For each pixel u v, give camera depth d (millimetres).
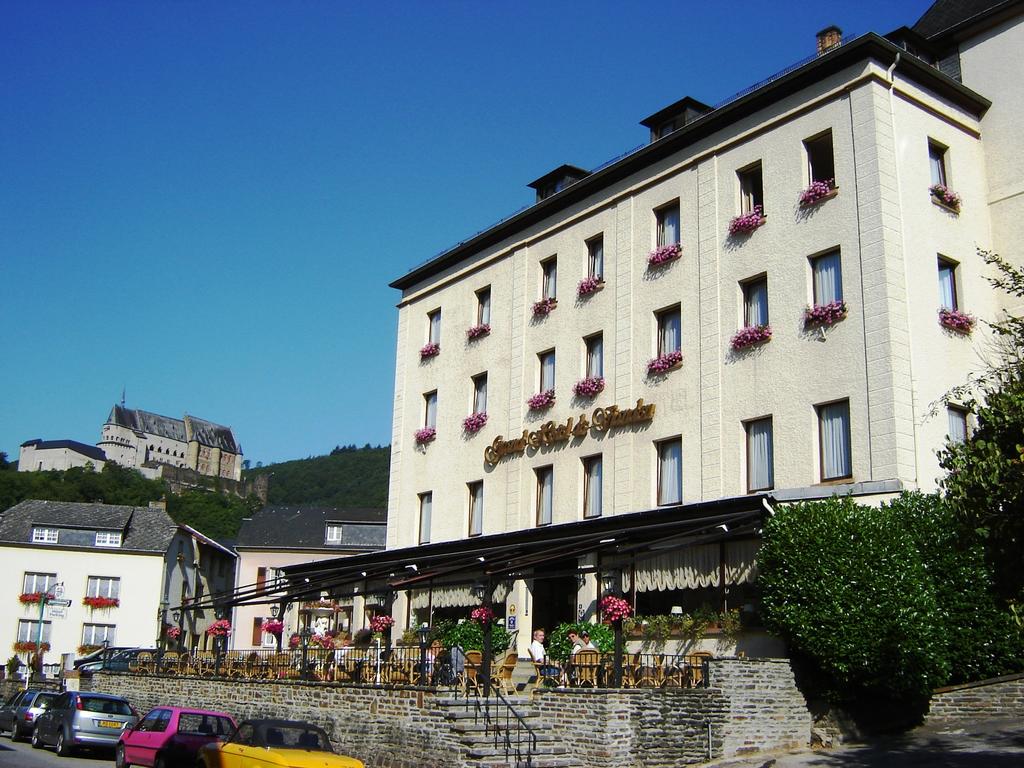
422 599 30891
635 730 16812
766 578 19203
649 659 21812
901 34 25125
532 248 31312
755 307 24047
